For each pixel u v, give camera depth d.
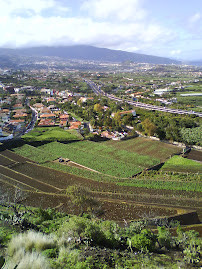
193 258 23.94
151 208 52.06
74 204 46.69
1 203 41.88
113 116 148.62
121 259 21.70
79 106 176.25
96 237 25.50
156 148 102.06
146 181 68.75
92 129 127.25
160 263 22.41
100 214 47.56
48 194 57.75
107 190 63.06
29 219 34.25
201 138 103.31
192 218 49.06
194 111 154.00
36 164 79.75
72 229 25.62
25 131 120.69
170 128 113.88
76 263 18.39
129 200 57.09
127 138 116.75
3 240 22.48
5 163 79.62
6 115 139.50
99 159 86.62
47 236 24.52
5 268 15.39
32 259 16.56
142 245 25.42
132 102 192.00
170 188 64.75
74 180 68.69
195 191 63.50
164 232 30.52
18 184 63.72
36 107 170.88
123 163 83.19
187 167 81.31
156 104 180.88
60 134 115.75
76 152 93.56
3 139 101.81
